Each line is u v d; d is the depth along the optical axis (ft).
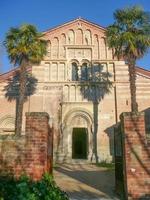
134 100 96.73
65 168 97.09
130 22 99.66
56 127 119.65
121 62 126.52
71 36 129.70
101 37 129.80
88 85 124.16
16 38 102.17
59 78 124.77
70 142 118.73
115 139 52.42
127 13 99.71
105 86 124.16
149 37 98.12
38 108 120.67
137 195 40.75
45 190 25.68
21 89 101.14
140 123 43.11
